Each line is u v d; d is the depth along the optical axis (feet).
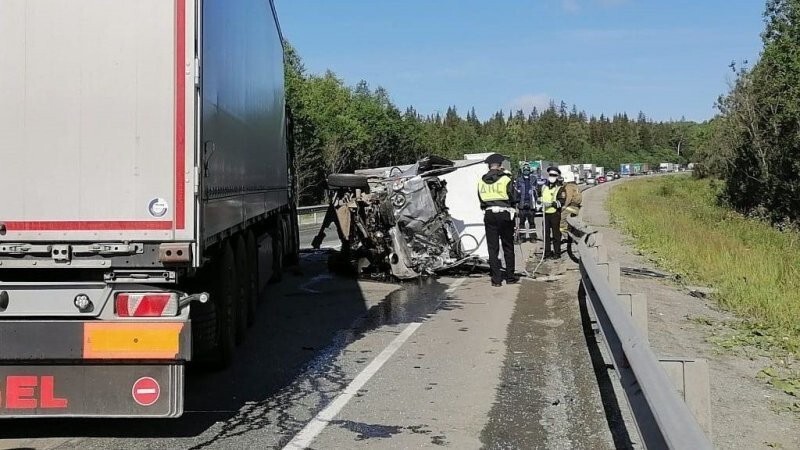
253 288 33.06
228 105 23.44
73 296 17.67
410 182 47.91
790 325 31.55
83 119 17.87
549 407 20.92
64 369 17.61
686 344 28.27
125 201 17.89
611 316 19.29
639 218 96.63
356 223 49.93
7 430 19.24
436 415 20.34
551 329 32.07
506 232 46.21
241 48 26.63
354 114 247.91
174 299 17.75
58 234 17.84
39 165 17.84
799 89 106.01
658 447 11.98
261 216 34.42
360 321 34.55
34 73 17.85
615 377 23.93
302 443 18.19
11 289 17.56
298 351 28.43
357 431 19.07
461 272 51.83
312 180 180.24
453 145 392.27
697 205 144.36
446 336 30.94
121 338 17.49
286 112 51.67
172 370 17.72
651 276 48.49
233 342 26.68
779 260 55.42
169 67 17.92
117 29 17.89
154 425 19.65
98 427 19.52
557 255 60.54
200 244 18.17
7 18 17.85
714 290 42.11
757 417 19.49
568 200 61.41
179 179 17.90
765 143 117.39
